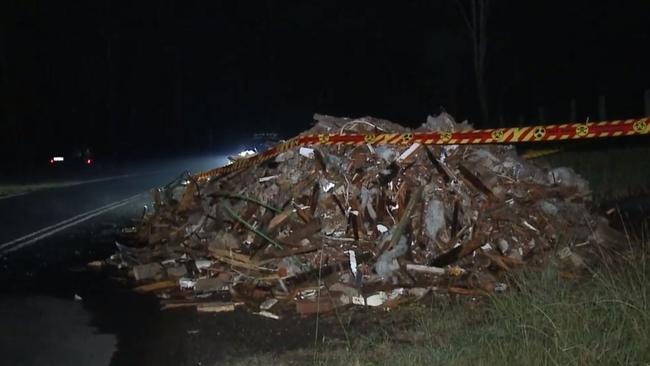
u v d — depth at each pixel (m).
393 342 7.12
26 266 12.56
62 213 20.34
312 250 9.99
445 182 10.63
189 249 11.64
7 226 17.69
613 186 15.55
